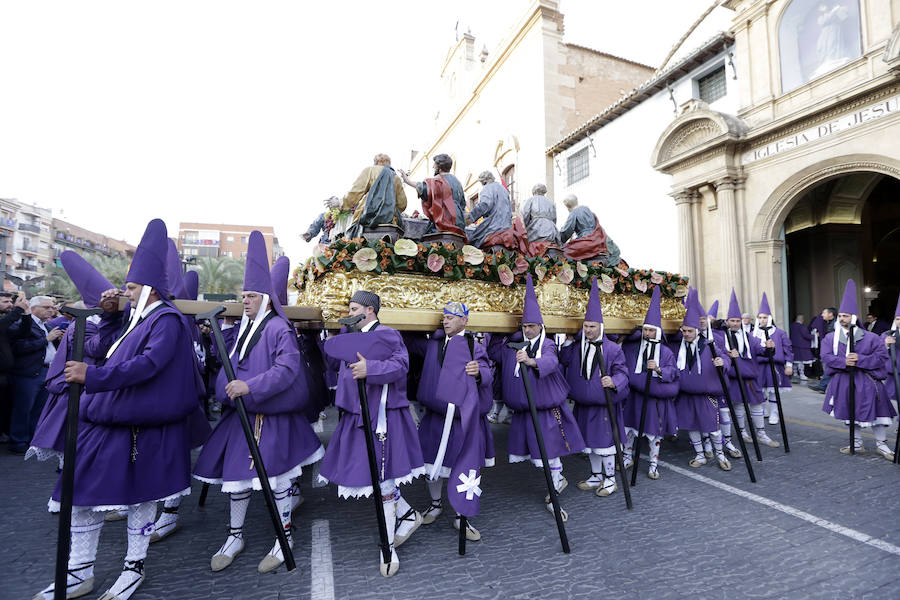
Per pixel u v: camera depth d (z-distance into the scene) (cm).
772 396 653
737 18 998
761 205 942
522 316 396
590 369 405
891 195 1440
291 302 581
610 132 1318
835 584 251
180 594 238
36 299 510
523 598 237
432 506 342
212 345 623
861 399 500
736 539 305
